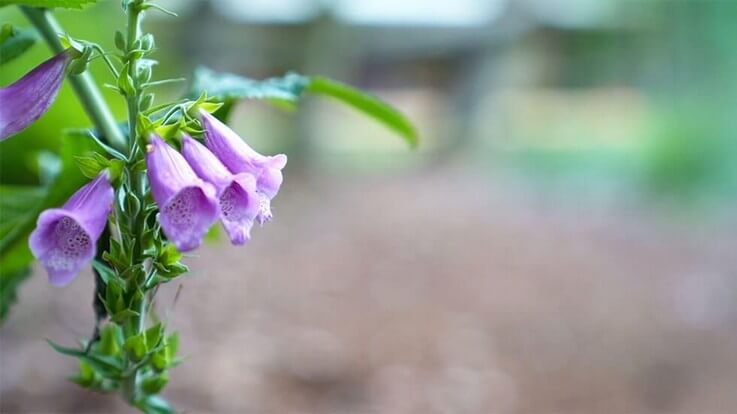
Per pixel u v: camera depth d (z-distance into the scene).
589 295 3.80
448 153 7.84
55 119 1.19
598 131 8.53
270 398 2.33
